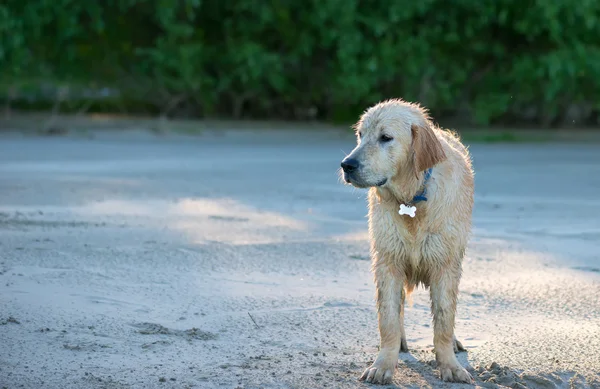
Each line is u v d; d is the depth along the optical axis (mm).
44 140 23547
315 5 27328
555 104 29781
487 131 28609
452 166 6250
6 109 29953
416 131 6020
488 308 7695
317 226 11367
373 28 27609
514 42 30469
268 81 29719
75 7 27922
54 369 5879
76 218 11500
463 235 6230
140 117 30453
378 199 6219
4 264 8672
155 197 13711
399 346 6137
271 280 8492
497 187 15352
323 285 8359
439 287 6152
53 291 7754
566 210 12844
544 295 8109
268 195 14164
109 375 5797
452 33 28281
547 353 6500
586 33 28109
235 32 30062
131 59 30953
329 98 30703
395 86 30219
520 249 10070
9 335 6523
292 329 6984
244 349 6453
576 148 23781
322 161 19578
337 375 5949
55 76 29656
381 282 6172
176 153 21109
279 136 26203
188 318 7188
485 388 5848
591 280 8664
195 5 27391
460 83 30188
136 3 29328
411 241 6074
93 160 19047
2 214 11531
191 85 28484
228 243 10133
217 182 15742
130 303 7531
